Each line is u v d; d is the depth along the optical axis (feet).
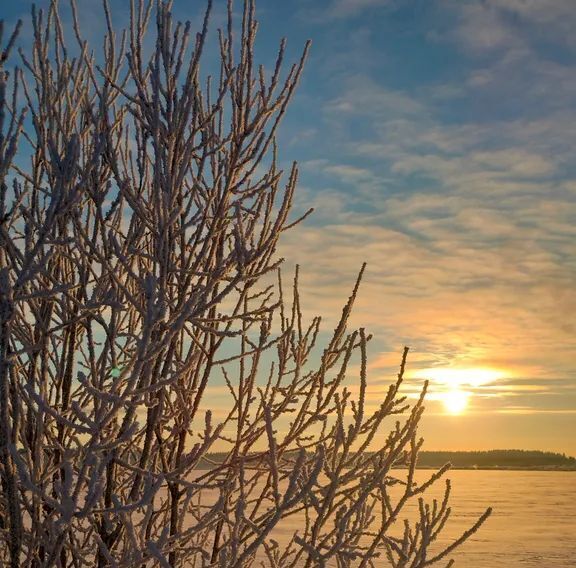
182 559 11.39
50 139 9.79
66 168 9.55
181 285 11.19
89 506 8.13
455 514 201.57
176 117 10.91
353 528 10.27
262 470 12.27
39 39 12.10
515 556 109.70
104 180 12.09
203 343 12.58
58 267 12.12
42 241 9.53
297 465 8.90
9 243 10.27
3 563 10.68
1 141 9.62
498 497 312.09
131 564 9.06
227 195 11.70
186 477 11.32
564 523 172.65
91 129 12.73
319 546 9.98
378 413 10.21
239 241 10.87
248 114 11.84
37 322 11.34
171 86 11.02
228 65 12.09
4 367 9.64
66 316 12.09
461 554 111.34
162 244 10.55
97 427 8.30
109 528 11.07
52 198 9.55
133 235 11.92
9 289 9.47
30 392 8.27
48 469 10.48
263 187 12.09
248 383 12.72
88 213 12.48
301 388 12.78
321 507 9.34
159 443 12.29
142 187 12.10
